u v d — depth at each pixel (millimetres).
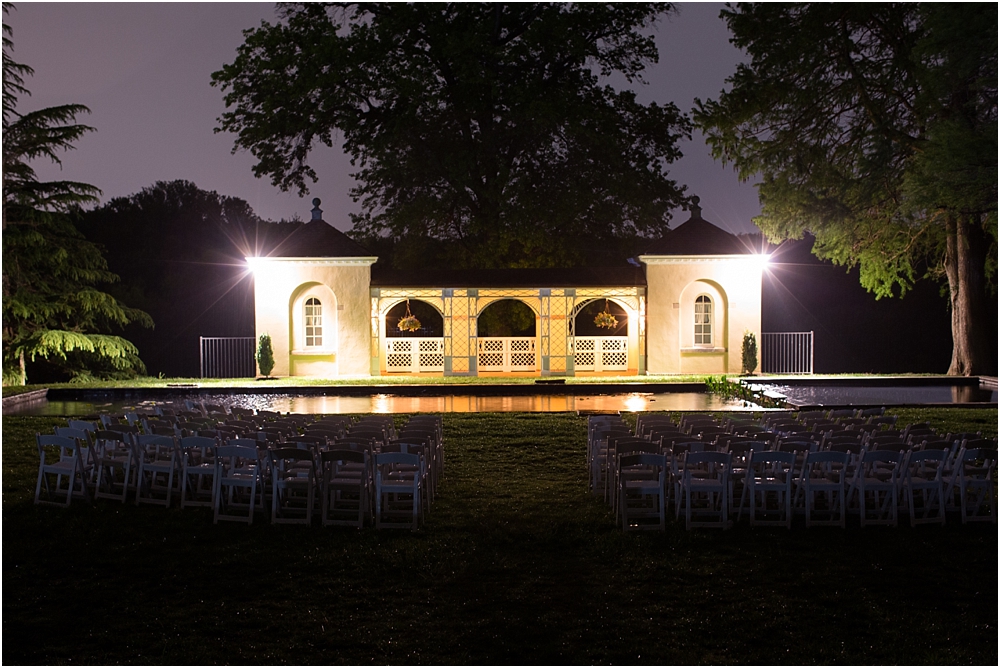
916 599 6621
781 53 26141
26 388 23641
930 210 26109
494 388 23250
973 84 21375
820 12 25516
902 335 34906
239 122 35094
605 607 6512
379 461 8383
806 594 6738
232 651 5793
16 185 28219
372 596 6746
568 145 34906
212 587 6965
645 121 36719
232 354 35344
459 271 28406
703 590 6824
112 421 11961
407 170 33812
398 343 28484
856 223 27234
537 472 11547
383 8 35500
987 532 8266
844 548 7809
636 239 36688
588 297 27969
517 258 34938
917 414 17000
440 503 9656
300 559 7590
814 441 9820
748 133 27922
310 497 8633
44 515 9094
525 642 5922
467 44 31391
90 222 44562
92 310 30094
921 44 21203
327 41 31766
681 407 19406
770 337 33281
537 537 8195
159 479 10508
